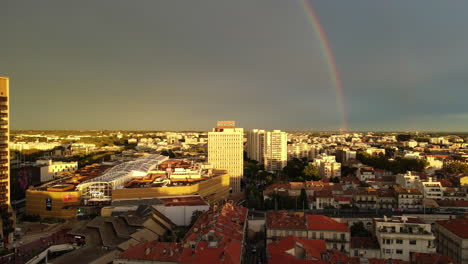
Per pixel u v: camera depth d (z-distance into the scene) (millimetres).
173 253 140250
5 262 177750
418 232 162000
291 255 137625
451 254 170375
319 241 154750
